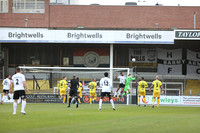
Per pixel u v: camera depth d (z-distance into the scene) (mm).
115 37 107812
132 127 24422
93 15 146375
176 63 131375
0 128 23969
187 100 84125
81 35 107562
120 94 83938
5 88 73938
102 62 132625
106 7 146500
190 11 145250
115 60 133125
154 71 131750
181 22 145125
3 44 129500
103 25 146250
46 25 144250
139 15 145875
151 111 50500
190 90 114875
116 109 54719
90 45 131250
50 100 84500
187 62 130875
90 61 132750
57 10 146500
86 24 146375
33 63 133375
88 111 46750
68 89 83312
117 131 22031
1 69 128500
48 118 32531
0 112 43594
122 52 133250
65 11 146500
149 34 107188
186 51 131125
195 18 144875
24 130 22594
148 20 145750
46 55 134000
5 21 142875
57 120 30297
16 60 133000
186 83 129375
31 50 133750
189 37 106125
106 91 51500
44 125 25906
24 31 106375
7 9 143250
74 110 49375
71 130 22344
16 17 143250
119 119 31578
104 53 132500
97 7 146750
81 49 133500
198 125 26078
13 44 130875
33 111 45844
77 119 31453
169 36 106750
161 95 86938
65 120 30328
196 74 130500
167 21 145375
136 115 38469
